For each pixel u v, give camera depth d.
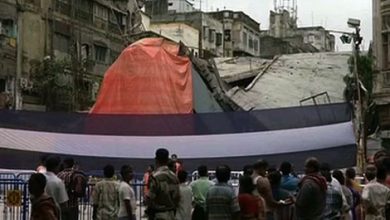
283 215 12.09
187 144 19.45
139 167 19.42
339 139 18.66
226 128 19.42
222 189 10.23
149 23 63.62
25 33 37.59
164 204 10.48
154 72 26.42
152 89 26.27
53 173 11.12
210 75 28.03
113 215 12.12
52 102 37.94
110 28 47.22
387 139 37.81
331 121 18.78
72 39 42.00
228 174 10.40
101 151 19.47
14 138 19.14
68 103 38.81
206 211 10.98
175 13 69.12
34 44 38.44
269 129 19.17
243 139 19.22
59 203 10.94
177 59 27.06
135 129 19.73
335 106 18.81
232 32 73.50
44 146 19.25
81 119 19.67
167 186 10.49
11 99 35.47
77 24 42.66
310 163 10.24
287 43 75.81
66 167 14.12
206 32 69.25
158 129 19.72
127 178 12.20
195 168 19.25
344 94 39.22
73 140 19.47
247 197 10.37
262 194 11.67
